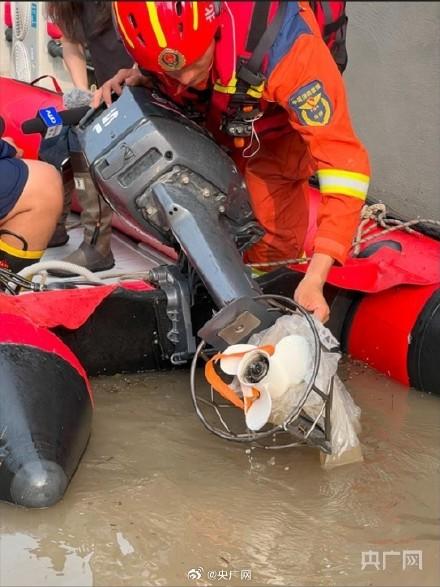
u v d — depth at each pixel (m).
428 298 2.47
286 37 2.01
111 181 2.33
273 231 2.76
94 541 1.73
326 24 2.25
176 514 1.84
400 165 3.17
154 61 2.01
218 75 2.08
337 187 2.06
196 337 2.47
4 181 2.65
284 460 2.08
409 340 2.47
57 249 3.45
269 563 1.69
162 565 1.67
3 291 2.55
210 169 2.31
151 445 2.14
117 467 2.02
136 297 2.40
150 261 3.37
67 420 1.89
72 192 3.30
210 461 2.07
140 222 2.38
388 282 2.52
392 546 1.75
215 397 2.42
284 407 1.85
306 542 1.76
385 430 2.25
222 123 2.31
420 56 3.03
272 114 2.44
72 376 1.99
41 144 3.10
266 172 2.68
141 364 2.52
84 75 3.53
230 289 2.15
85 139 2.39
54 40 4.54
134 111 2.31
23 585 1.59
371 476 2.02
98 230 3.13
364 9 3.14
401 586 1.63
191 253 2.21
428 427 2.28
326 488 1.96
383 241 2.78
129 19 1.97
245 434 2.08
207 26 1.96
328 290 2.71
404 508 1.89
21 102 3.66
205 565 1.67
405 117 3.11
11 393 1.85
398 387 2.53
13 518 1.79
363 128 3.25
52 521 1.79
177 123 2.31
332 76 2.05
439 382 2.43
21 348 1.95
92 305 2.33
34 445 1.80
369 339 2.62
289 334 1.91
